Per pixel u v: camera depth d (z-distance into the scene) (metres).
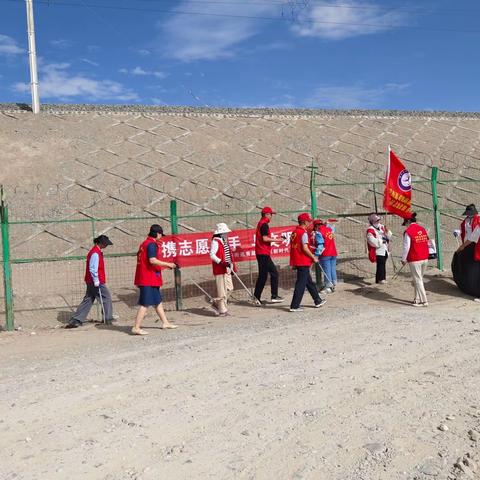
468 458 3.80
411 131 27.69
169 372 6.18
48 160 20.39
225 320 9.62
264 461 3.89
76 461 3.97
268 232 10.85
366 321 8.55
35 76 24.55
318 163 22.80
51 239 15.13
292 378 5.73
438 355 6.41
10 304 9.87
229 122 26.70
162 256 10.88
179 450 4.11
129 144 22.78
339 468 3.75
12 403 5.31
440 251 13.37
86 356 7.29
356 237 16.73
